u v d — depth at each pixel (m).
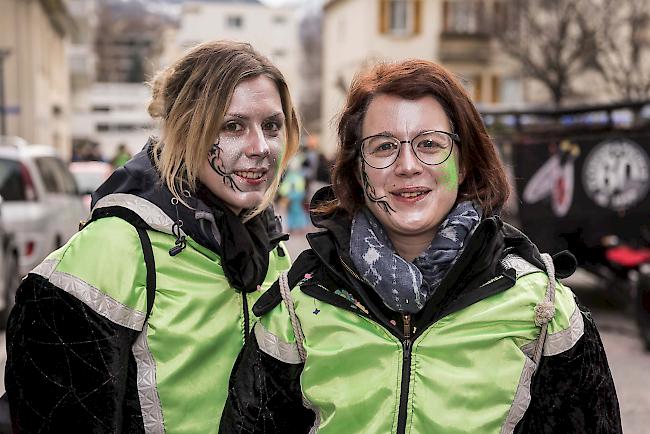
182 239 2.27
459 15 32.59
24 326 2.12
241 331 2.33
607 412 2.03
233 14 67.12
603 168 8.05
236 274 2.33
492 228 2.04
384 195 2.14
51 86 26.73
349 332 2.06
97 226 2.21
